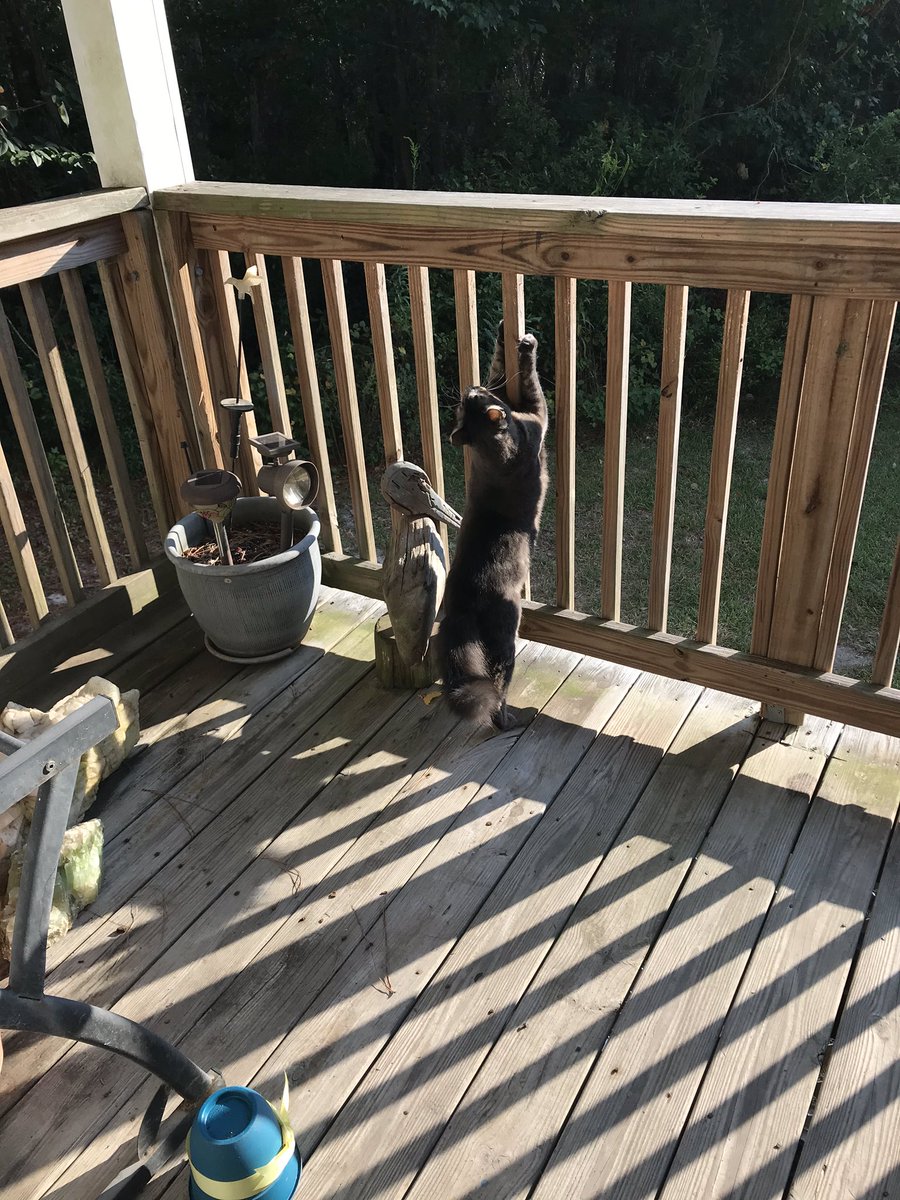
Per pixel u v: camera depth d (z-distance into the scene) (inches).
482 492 89.1
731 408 80.9
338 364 102.3
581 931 74.8
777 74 351.3
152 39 96.0
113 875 82.5
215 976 73.0
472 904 77.7
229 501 96.5
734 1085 63.2
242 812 88.4
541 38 337.7
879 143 337.7
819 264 71.3
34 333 97.8
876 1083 62.8
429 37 315.9
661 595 94.2
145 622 114.3
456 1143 60.9
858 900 75.9
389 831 85.4
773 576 86.3
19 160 234.8
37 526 240.7
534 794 88.2
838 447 77.3
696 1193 57.5
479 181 325.4
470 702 81.0
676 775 89.2
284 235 95.9
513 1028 67.9
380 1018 69.1
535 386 89.3
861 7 346.3
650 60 353.7
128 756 95.0
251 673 107.2
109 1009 70.8
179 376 110.7
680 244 75.7
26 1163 61.4
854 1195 56.9
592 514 245.9
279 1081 65.2
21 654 101.2
